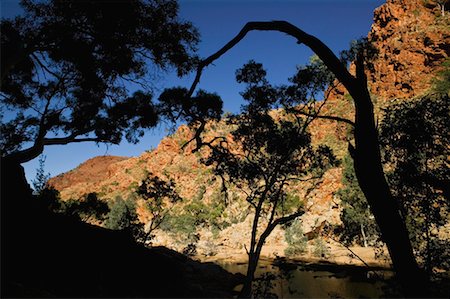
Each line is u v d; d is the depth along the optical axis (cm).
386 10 9675
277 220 1452
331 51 714
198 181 9875
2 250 1005
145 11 1288
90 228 1498
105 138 1752
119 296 1147
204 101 1532
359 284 2244
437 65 7512
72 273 1116
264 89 1616
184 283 1617
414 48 8025
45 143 1509
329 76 1630
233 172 1778
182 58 1452
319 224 4753
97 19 1173
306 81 1612
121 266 1365
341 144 6700
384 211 631
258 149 1753
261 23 796
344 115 7612
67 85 1627
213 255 5153
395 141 1242
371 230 2956
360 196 3828
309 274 2848
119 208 5972
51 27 1141
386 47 8825
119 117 1639
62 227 1335
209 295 1550
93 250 1330
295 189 5506
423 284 599
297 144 1652
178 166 11544
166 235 6450
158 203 3192
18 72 1527
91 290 1080
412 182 1196
